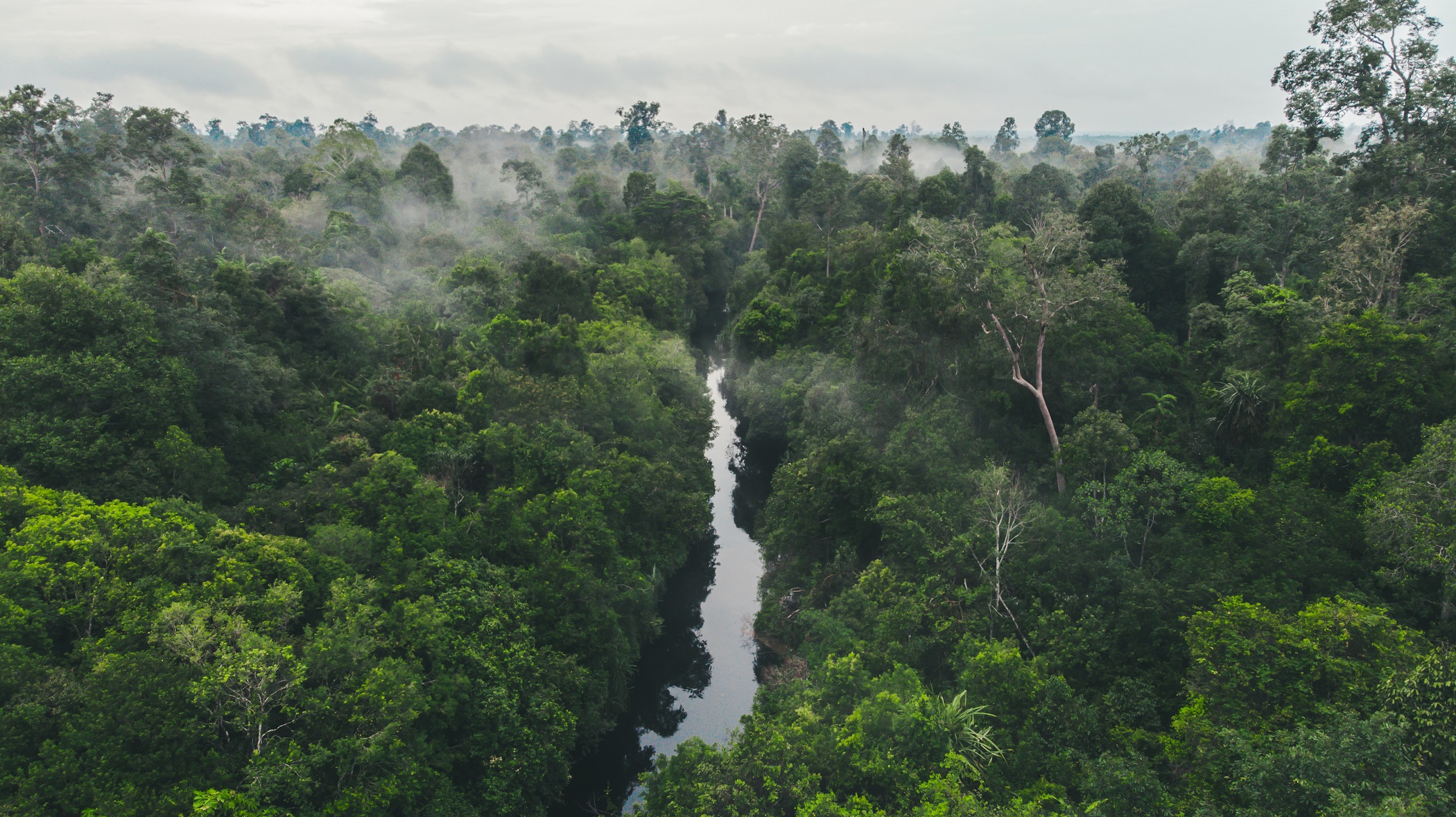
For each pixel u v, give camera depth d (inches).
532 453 1720.0
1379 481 1279.5
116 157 2716.5
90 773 802.8
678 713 1667.1
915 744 1080.8
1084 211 2726.4
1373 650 1016.9
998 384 1982.0
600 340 2511.1
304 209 3412.9
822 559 1914.4
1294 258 2335.1
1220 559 1304.1
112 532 1060.5
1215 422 1747.0
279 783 877.2
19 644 904.3
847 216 3934.5
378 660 1091.3
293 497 1460.4
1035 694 1213.7
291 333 2078.0
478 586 1341.0
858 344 2283.5
